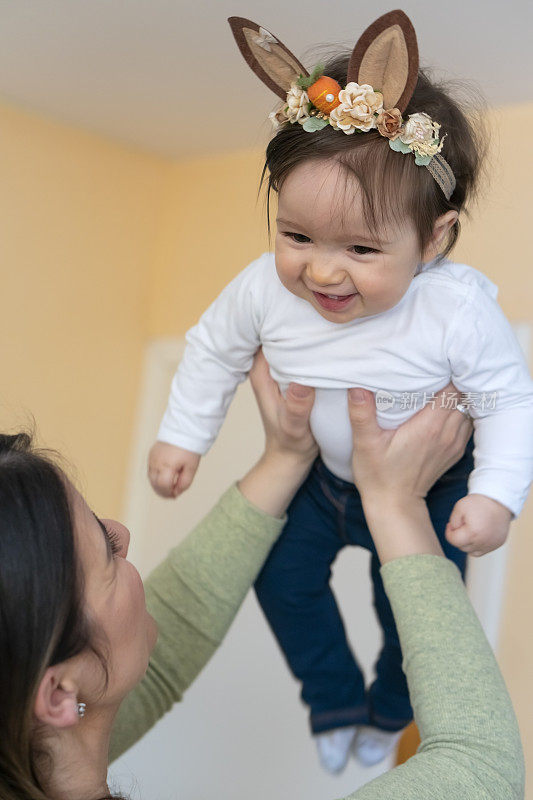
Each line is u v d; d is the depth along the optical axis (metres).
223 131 2.19
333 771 1.41
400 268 1.03
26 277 2.30
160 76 1.87
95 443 2.43
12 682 0.72
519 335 1.86
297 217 1.02
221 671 2.23
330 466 1.24
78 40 1.75
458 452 1.15
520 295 1.87
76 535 0.80
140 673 0.85
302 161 1.01
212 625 1.16
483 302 1.12
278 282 1.17
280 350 1.17
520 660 1.77
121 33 1.68
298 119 1.01
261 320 1.19
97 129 2.35
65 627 0.76
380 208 0.99
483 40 1.56
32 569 0.73
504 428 1.12
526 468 1.11
